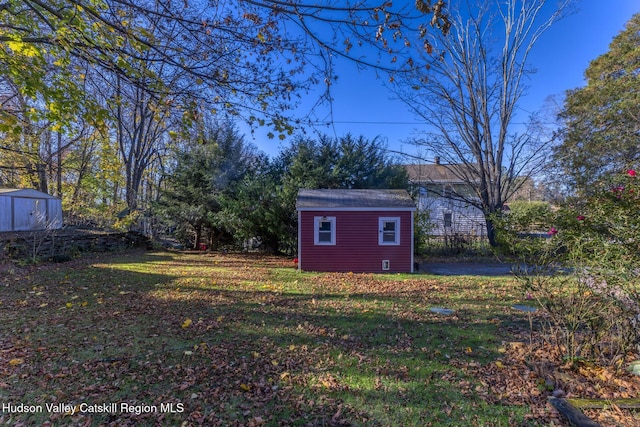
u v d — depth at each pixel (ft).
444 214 73.31
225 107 14.20
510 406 9.50
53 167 42.80
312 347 13.78
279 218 50.01
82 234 51.52
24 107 21.76
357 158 55.16
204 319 17.65
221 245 61.52
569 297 12.73
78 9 11.94
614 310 11.52
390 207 38.37
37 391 10.19
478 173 54.95
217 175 57.06
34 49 12.16
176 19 12.08
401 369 11.80
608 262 10.71
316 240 38.52
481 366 12.07
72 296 22.82
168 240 76.07
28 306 20.01
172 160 71.26
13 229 49.14
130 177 64.34
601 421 8.57
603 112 47.03
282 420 8.83
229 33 12.78
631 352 12.06
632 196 11.11
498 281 31.07
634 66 45.83
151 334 15.23
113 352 13.15
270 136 14.73
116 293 24.00
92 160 66.28
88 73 15.21
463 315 18.86
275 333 15.47
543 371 11.51
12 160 45.19
